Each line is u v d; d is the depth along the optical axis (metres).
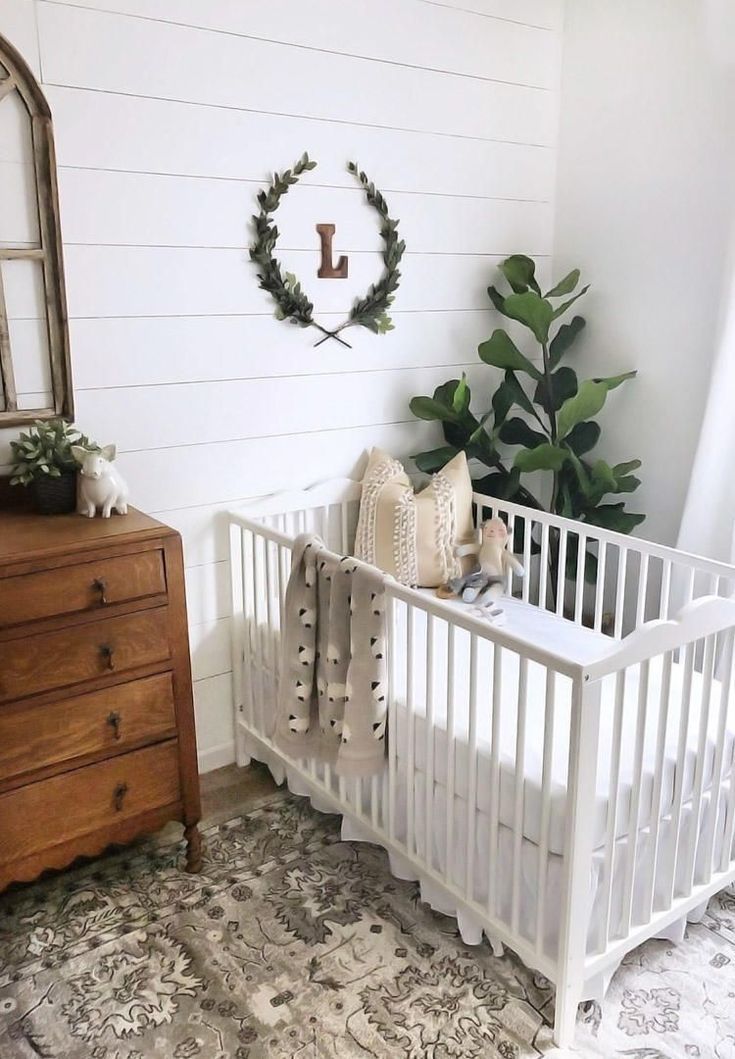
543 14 2.95
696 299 2.75
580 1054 1.82
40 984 2.00
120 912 2.22
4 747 2.01
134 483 2.52
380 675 2.11
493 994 1.97
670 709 2.16
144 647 2.15
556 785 1.82
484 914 2.01
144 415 2.49
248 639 2.73
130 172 2.32
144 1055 1.82
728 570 2.18
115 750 2.18
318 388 2.79
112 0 2.21
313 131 2.59
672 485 2.93
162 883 2.33
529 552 2.77
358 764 2.15
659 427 2.93
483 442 2.95
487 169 2.97
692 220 2.72
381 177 2.75
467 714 2.10
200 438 2.60
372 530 2.77
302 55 2.52
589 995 1.91
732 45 2.53
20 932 2.15
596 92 2.93
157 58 2.30
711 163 2.64
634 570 3.07
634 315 2.95
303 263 2.66
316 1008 1.93
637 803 1.84
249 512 2.70
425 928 2.17
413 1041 1.85
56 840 2.14
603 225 2.99
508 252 3.10
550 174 3.12
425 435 3.08
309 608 2.23
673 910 2.02
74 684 2.07
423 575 2.76
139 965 2.05
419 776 2.14
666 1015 1.91
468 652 2.42
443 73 2.79
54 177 2.20
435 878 2.13
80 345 2.35
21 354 2.28
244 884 2.33
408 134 2.77
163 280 2.44
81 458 2.16
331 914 2.21
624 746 1.99
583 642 2.45
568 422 2.77
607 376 3.08
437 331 3.01
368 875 2.36
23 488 2.32
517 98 2.97
